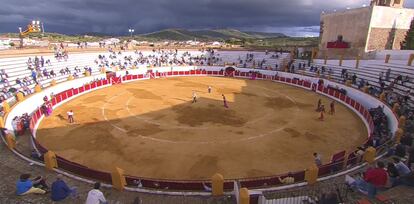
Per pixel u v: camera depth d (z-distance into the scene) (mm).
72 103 36219
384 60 46031
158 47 72000
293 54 67000
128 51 64562
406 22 52250
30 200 12453
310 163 20766
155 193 13992
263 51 70000
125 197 13609
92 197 10875
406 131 21547
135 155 21453
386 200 11305
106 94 41531
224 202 13250
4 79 34000
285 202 12508
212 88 47219
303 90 46844
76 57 54375
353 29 54281
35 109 32188
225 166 20047
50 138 24516
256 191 13477
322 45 63188
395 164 14133
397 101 28781
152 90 44812
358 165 16516
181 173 18984
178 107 35031
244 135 25922
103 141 23969
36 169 16172
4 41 72812
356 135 26516
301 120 30719
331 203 11414
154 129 27047
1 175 15195
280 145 23844
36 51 50906
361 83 38812
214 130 27078
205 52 70812
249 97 41219
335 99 40312
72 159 20688
